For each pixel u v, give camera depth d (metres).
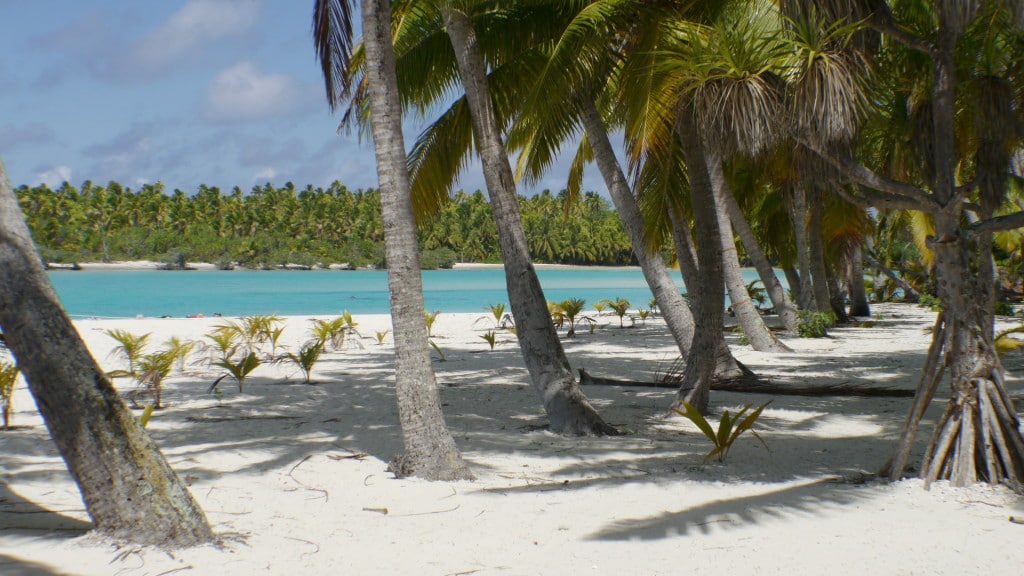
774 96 5.08
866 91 5.27
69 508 4.79
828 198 15.99
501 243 7.79
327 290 47.12
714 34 5.36
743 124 5.00
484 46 9.11
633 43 7.95
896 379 10.86
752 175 17.17
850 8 4.92
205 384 10.93
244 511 4.78
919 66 6.80
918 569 3.66
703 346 8.27
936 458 5.05
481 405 9.14
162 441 7.04
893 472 5.24
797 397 9.47
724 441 6.06
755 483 5.35
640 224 9.41
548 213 107.50
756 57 5.14
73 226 85.94
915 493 4.89
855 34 5.21
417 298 5.74
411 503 4.95
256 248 87.62
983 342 5.01
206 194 100.94
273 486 5.42
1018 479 4.89
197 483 5.50
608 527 4.37
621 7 7.75
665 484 5.35
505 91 9.34
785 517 4.48
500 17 9.14
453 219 95.19
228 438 7.17
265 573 3.67
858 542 4.03
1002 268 28.73
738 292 14.73
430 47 9.60
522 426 7.79
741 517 4.50
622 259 102.56
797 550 3.93
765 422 7.88
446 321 22.75
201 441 7.03
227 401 9.43
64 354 3.93
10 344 3.93
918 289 31.72
